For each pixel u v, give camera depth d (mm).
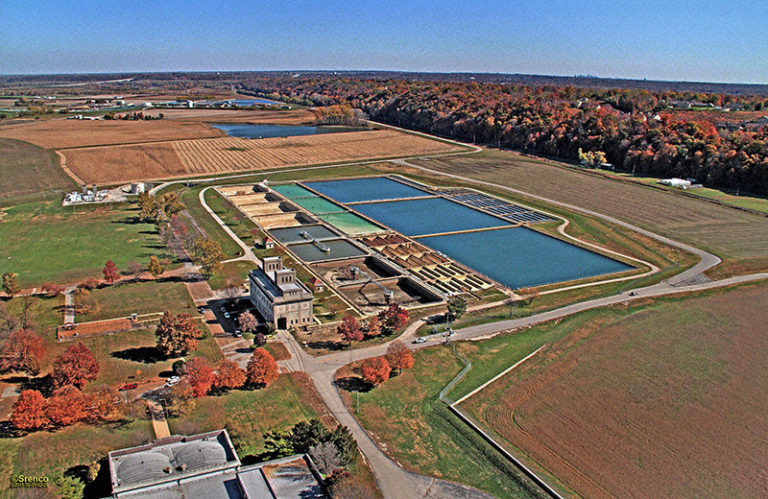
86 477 95750
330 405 119688
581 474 100062
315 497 89938
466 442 108625
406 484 97438
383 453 105125
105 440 106250
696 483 98125
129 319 156500
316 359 138375
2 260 198625
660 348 146000
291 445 105000
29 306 162500
